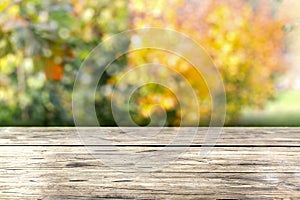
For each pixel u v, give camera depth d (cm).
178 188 126
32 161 149
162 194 122
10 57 291
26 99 298
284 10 307
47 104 298
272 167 141
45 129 191
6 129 191
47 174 138
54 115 299
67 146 165
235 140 171
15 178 135
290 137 175
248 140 171
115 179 133
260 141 169
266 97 313
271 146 162
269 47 309
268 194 122
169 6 300
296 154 153
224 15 304
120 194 123
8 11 282
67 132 185
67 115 299
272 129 187
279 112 313
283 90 312
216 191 124
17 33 286
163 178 133
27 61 292
